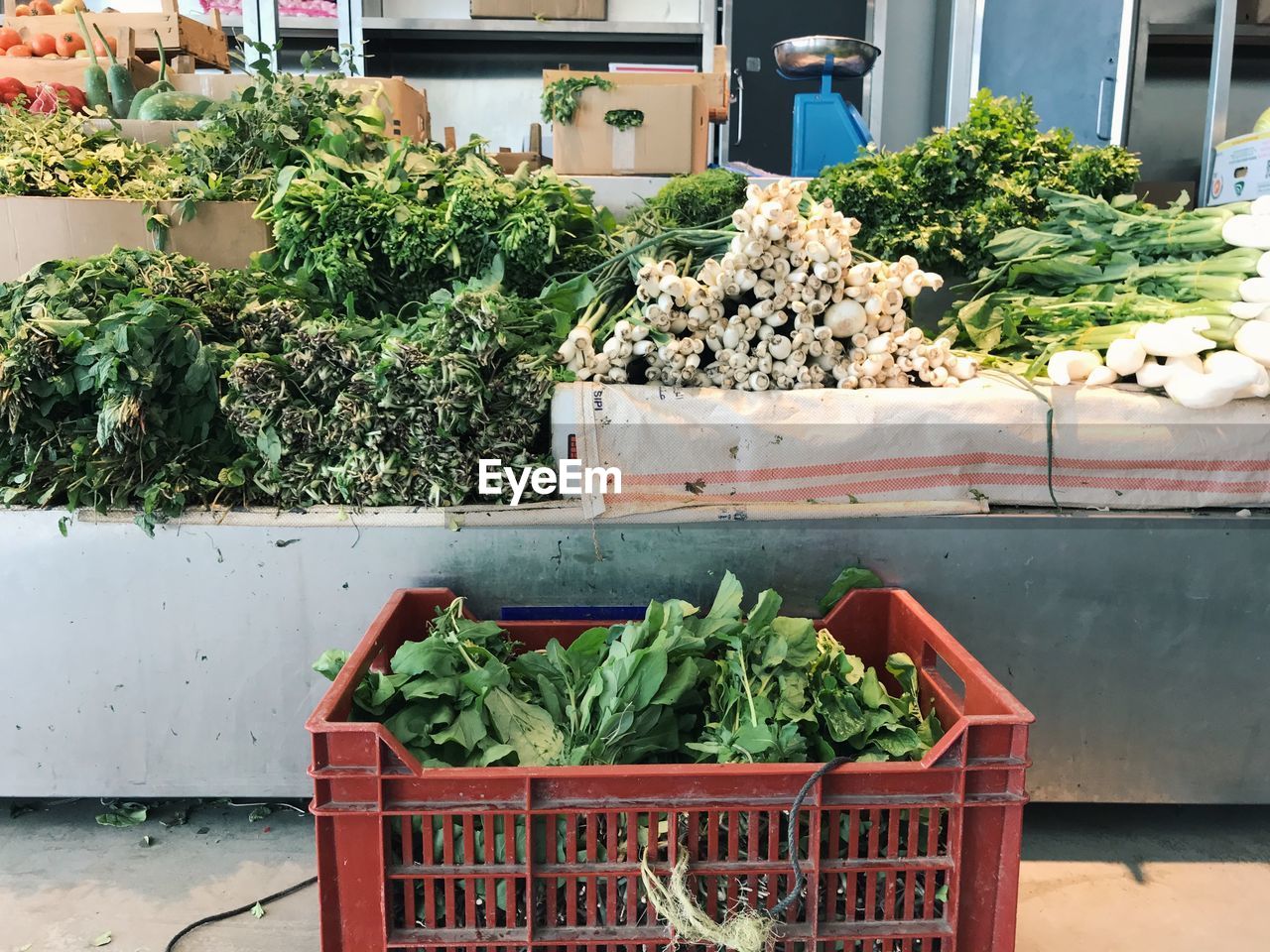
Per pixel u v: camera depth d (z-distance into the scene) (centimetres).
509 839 133
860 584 194
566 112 322
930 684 172
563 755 149
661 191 287
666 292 194
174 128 296
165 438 197
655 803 132
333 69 562
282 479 196
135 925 177
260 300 215
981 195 264
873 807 133
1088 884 193
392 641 180
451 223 226
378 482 192
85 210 234
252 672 200
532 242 226
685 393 195
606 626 190
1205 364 200
